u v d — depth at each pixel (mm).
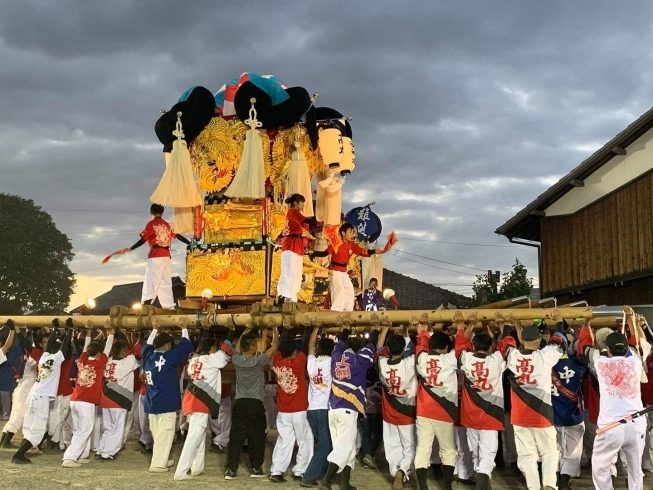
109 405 8445
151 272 9250
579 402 6945
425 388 6750
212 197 10367
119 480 7309
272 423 9523
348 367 6859
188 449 7422
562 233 16891
